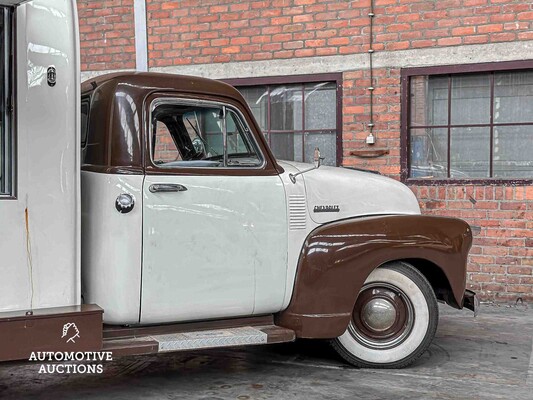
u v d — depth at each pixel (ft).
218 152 13.29
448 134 22.86
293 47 23.89
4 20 11.02
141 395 12.98
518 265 21.74
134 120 12.39
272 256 13.57
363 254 13.99
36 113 11.30
